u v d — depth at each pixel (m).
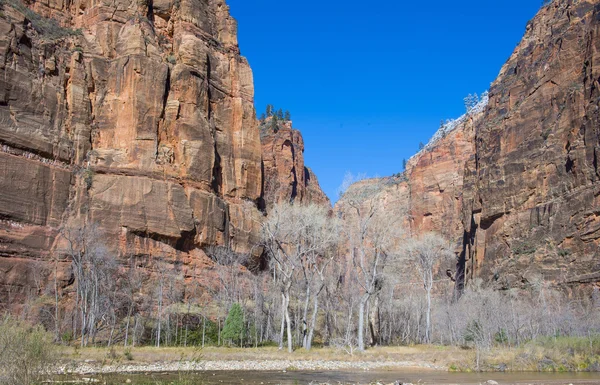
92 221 66.44
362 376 38.84
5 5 67.81
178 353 48.44
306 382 34.16
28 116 65.19
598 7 88.31
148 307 63.88
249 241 86.12
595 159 80.00
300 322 72.56
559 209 85.12
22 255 58.97
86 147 71.25
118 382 27.66
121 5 80.06
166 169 74.56
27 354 19.69
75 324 53.94
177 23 88.50
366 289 58.00
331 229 69.81
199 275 73.69
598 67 84.38
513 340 63.38
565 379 37.25
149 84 75.69
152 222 70.19
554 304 72.81
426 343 76.50
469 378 38.00
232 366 43.72
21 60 66.00
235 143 91.94
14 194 60.12
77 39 75.88
